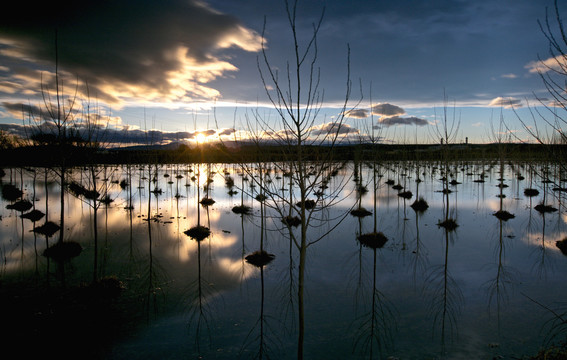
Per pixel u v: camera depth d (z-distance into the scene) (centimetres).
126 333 714
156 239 1574
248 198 2973
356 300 886
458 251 1340
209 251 1382
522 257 1252
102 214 2236
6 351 640
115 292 937
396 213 2214
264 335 706
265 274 1102
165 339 689
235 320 778
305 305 859
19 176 4362
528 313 793
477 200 2698
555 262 1187
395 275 1075
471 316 782
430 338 685
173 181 4622
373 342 671
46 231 1647
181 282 1026
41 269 1127
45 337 694
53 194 3073
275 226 1881
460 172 5644
